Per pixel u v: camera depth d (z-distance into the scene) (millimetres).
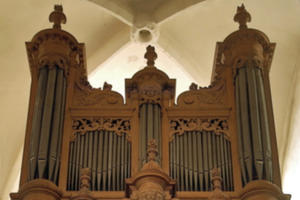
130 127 11633
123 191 10781
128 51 15656
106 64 15594
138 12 14922
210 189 10961
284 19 14891
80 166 11180
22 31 14859
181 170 11164
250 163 11008
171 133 11578
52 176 10922
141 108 11828
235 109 11828
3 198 15484
